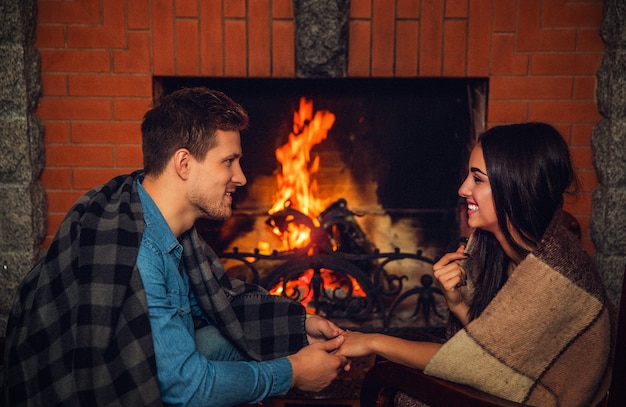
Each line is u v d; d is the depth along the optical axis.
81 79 2.37
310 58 2.36
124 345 1.24
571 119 2.44
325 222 2.46
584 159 2.46
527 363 1.28
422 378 1.31
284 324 1.72
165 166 1.37
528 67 2.41
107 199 1.40
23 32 2.20
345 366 1.61
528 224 1.36
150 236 1.36
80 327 1.24
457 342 1.30
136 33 2.35
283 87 2.66
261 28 2.37
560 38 2.38
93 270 1.27
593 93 2.42
